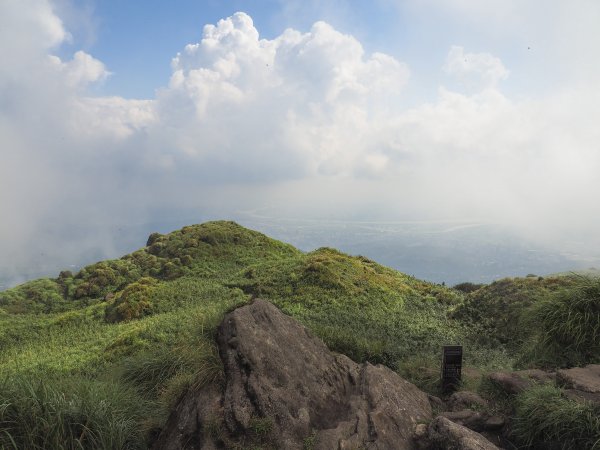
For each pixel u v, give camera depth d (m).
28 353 23.97
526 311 10.12
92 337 25.09
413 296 27.62
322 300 24.78
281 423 5.67
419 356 11.93
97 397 6.39
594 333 8.07
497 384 6.89
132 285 32.88
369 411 6.09
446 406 7.02
